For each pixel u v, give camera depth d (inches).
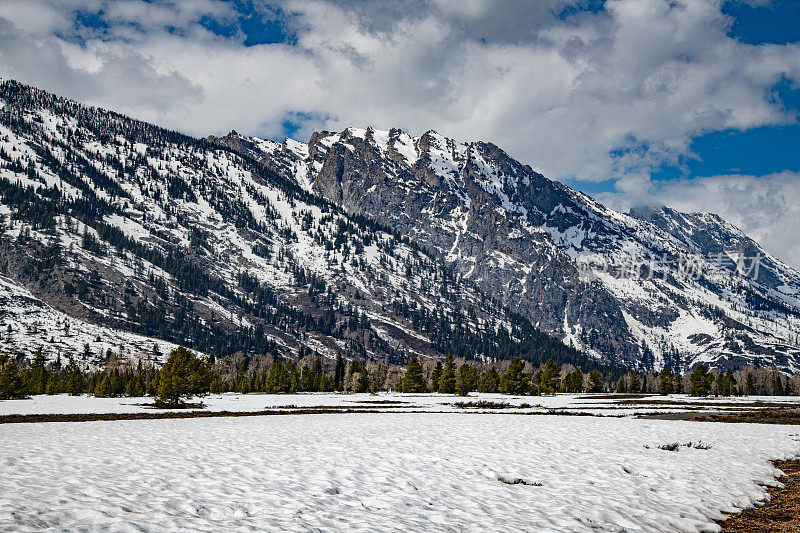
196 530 361.4
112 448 896.3
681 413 2524.6
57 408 3061.0
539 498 532.1
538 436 1199.6
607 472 693.9
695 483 631.2
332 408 3043.8
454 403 3604.8
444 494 540.4
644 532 421.1
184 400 3619.6
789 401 4261.8
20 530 337.1
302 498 494.9
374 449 904.3
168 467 661.9
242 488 531.8
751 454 908.0
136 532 348.5
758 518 492.7
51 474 580.7
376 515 439.8
